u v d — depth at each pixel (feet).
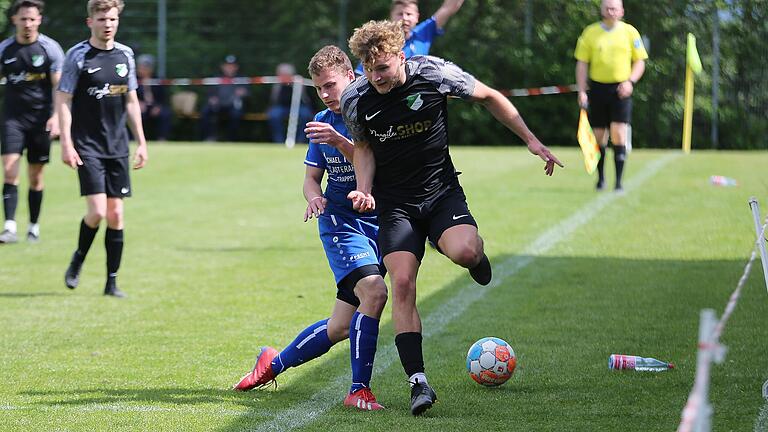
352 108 53.16
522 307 79.25
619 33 138.41
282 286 89.76
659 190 140.77
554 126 256.11
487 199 135.85
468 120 259.80
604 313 76.59
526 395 55.57
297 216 130.62
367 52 50.72
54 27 280.72
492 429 49.49
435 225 53.83
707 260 96.37
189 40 276.41
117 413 53.47
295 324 75.46
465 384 58.29
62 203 144.05
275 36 278.05
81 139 83.35
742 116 247.50
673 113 249.34
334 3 277.23
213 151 203.21
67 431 50.42
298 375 61.41
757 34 243.81
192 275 95.40
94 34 82.69
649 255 99.35
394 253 53.21
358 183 53.72
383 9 273.75
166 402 55.57
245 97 271.90
